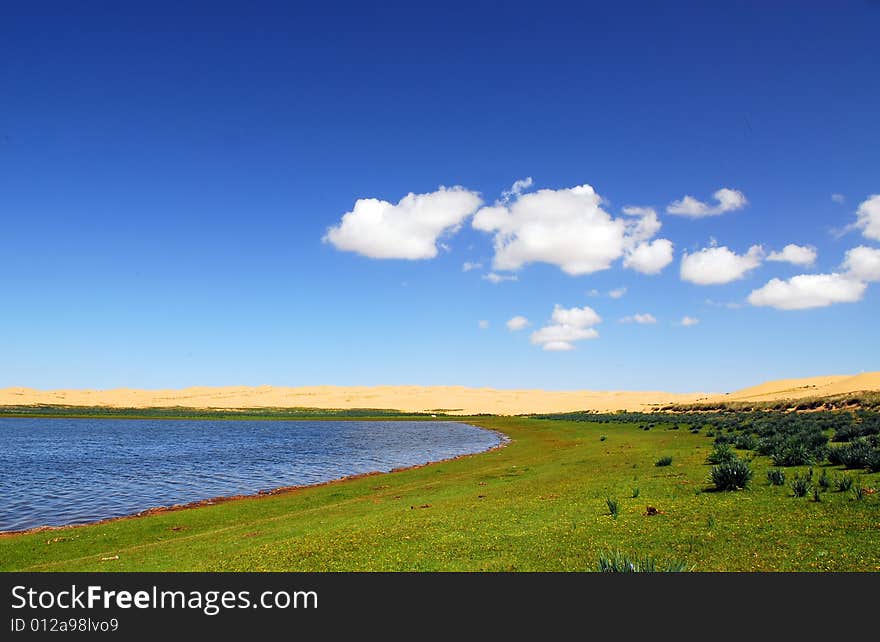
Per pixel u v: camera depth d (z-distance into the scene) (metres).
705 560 10.88
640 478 22.84
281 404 186.62
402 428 96.25
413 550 13.62
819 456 24.03
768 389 128.38
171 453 56.31
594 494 19.64
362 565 12.71
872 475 18.55
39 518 26.97
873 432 31.09
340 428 97.44
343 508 24.17
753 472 21.38
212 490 34.84
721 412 86.00
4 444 65.00
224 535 19.56
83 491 34.38
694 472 23.02
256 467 45.69
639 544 12.27
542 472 30.12
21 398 199.25
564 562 11.49
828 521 12.62
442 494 25.30
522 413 141.12
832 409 62.78
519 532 14.53
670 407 107.00
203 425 106.94
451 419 121.88
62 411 145.88
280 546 15.72
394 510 21.47
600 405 169.25
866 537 11.27
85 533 21.94
